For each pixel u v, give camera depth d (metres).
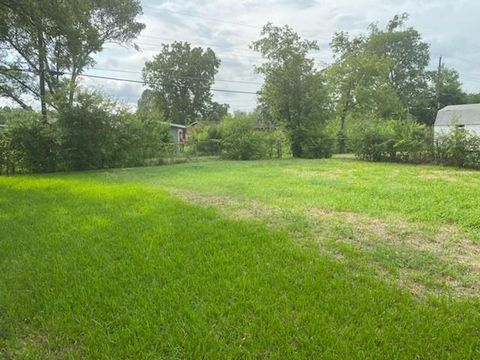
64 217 5.36
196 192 7.84
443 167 14.24
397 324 2.34
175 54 49.50
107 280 3.04
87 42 16.86
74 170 15.46
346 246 3.94
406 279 3.15
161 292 2.78
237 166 14.84
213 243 4.04
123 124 16.75
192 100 51.69
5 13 11.69
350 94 30.62
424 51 42.94
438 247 4.05
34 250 3.86
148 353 2.04
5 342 2.20
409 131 16.61
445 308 2.56
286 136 21.70
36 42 14.47
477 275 3.26
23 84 20.61
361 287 2.91
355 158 19.69
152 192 7.70
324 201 6.55
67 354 2.06
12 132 14.39
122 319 2.41
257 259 3.52
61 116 14.98
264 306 2.54
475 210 5.62
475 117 31.75
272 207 6.13
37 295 2.79
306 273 3.16
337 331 2.25
